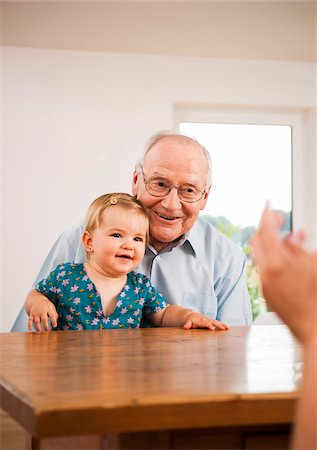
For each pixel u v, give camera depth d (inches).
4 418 38.8
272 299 14.4
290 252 14.7
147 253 91.1
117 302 80.9
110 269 80.8
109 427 23.5
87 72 149.1
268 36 140.5
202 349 44.8
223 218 160.7
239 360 38.0
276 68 156.6
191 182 88.7
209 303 92.7
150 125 151.2
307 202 162.7
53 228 147.1
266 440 25.9
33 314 75.4
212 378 30.1
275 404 25.1
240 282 96.0
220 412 24.5
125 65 150.4
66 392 26.2
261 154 161.5
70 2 125.8
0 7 127.3
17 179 146.3
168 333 60.0
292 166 162.4
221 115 159.0
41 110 147.5
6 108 146.4
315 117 159.6
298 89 157.6
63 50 148.1
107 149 149.6
